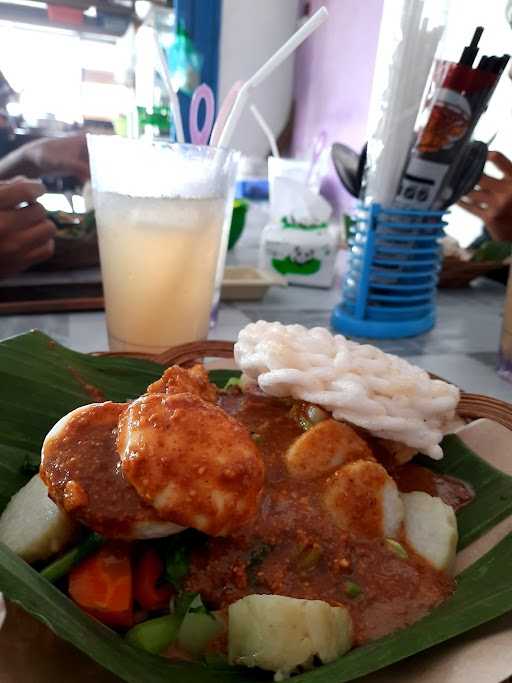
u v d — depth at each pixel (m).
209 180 1.00
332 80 3.17
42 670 0.49
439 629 0.53
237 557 0.63
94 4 3.09
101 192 1.01
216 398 0.81
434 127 1.22
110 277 1.06
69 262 1.63
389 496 0.69
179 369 0.73
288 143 3.92
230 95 1.07
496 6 1.55
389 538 0.67
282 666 0.54
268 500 0.67
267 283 1.57
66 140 1.85
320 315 1.52
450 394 0.81
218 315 1.46
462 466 0.82
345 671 0.50
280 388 0.77
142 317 1.06
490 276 2.08
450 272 1.78
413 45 1.18
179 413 0.59
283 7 3.62
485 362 1.27
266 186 3.52
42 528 0.63
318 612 0.55
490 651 0.50
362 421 0.74
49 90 3.11
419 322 1.41
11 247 1.44
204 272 1.07
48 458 0.62
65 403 0.85
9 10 2.99
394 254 1.35
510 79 1.55
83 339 1.25
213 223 1.04
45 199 1.75
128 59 3.07
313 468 0.69
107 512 0.58
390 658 0.51
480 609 0.55
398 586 0.62
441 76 1.20
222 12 3.42
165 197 0.98
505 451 0.82
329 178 3.14
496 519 0.72
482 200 1.86
